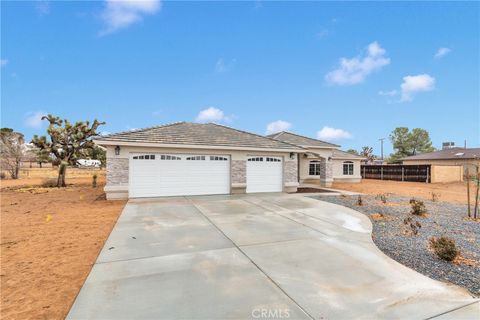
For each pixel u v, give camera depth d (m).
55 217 8.66
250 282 3.98
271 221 8.06
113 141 12.17
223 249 5.48
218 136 15.47
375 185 23.09
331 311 3.22
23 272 4.39
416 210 9.25
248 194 14.59
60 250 5.46
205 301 3.43
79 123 20.19
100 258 4.96
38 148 20.02
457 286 3.94
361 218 8.61
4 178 26.67
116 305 3.34
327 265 4.68
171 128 15.20
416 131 52.16
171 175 13.47
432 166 25.75
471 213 9.87
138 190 12.90
